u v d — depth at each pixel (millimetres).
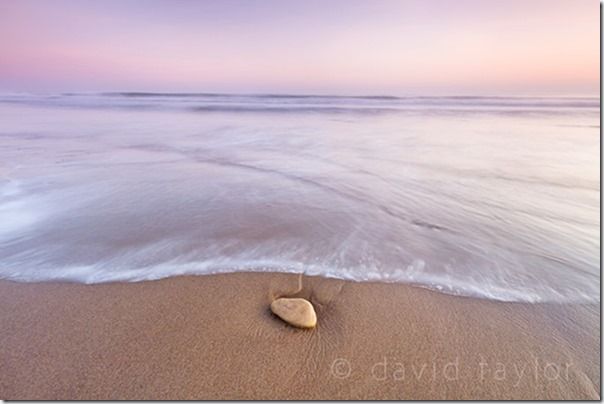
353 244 4223
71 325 2678
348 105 26484
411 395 2148
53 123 16000
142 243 4203
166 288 3193
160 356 2375
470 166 8023
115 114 21000
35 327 2654
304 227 4742
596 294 3199
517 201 5793
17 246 4082
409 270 3600
